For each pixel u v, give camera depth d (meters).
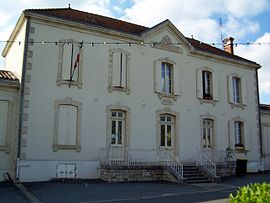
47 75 16.30
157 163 17.52
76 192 12.40
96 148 16.97
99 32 18.03
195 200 11.24
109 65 18.05
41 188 13.25
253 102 23.95
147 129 18.72
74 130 16.59
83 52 17.44
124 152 17.69
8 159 15.51
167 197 11.81
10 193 12.30
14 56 18.05
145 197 11.70
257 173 21.73
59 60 16.69
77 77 17.05
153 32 19.77
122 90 18.20
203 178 17.00
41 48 16.36
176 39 20.81
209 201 11.06
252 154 23.00
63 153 16.16
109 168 15.80
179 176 16.36
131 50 18.95
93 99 17.28
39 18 16.44
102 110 17.45
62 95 16.52
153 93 19.30
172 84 20.23
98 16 20.78
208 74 22.19
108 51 18.16
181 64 20.75
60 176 15.91
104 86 17.72
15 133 15.70
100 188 13.52
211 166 18.14
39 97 15.95
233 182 16.84
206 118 21.19
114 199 11.21
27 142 15.38
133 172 16.30
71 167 16.20
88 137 16.86
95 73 17.56
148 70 19.34
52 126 16.05
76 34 17.41
